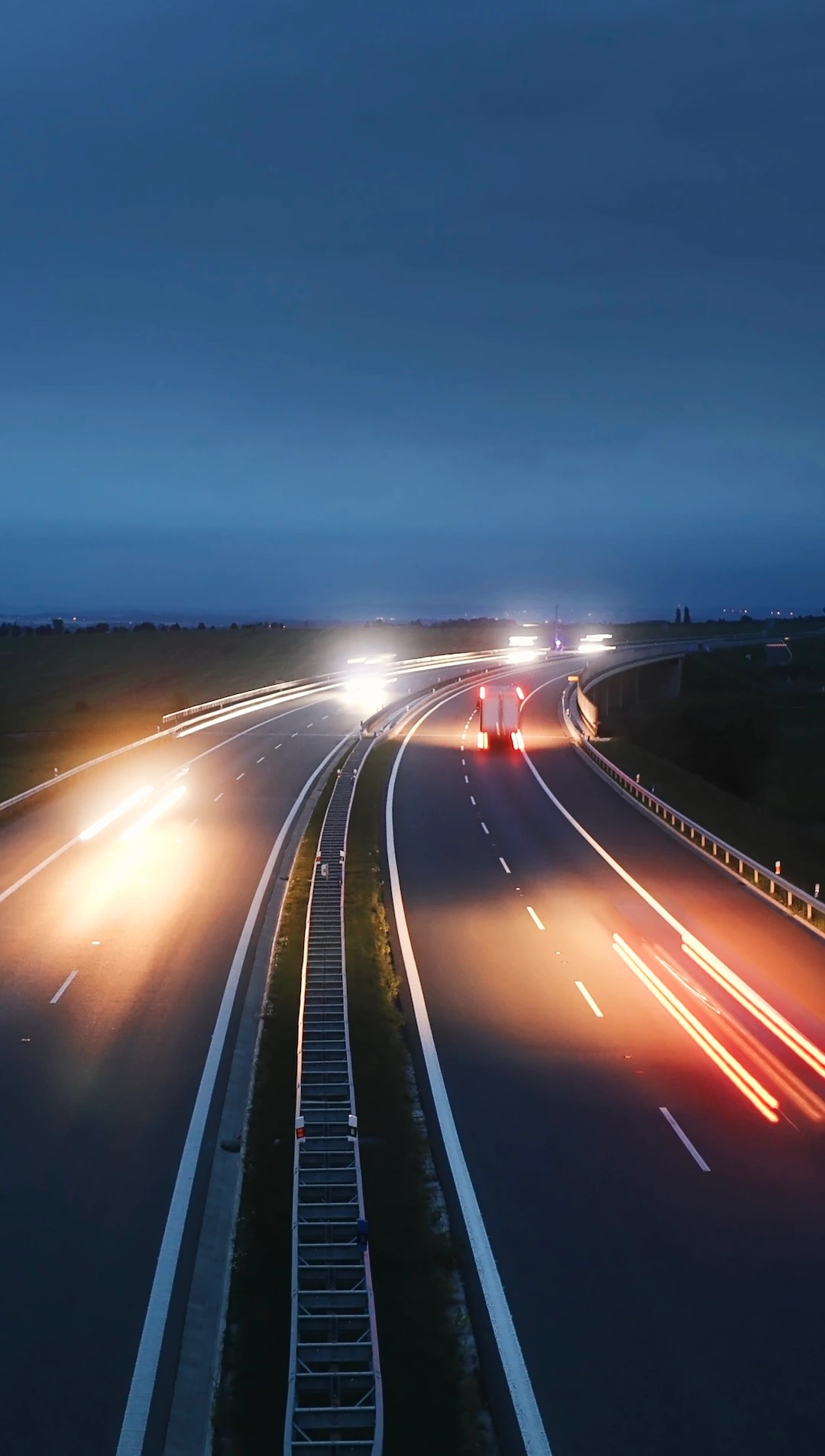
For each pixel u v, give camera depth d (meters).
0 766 59.50
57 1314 13.08
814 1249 14.50
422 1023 22.81
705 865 38.00
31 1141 17.30
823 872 43.50
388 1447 11.16
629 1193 15.98
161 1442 11.21
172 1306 13.26
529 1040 21.92
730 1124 18.22
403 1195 16.19
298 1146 16.33
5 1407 11.51
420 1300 13.66
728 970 26.11
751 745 87.62
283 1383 12.27
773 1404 11.55
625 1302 13.34
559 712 85.00
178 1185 16.09
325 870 34.38
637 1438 11.08
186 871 35.53
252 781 53.56
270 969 26.47
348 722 78.31
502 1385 11.90
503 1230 15.00
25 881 33.97
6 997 23.69
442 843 40.78
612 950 27.95
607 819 46.03
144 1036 21.64
